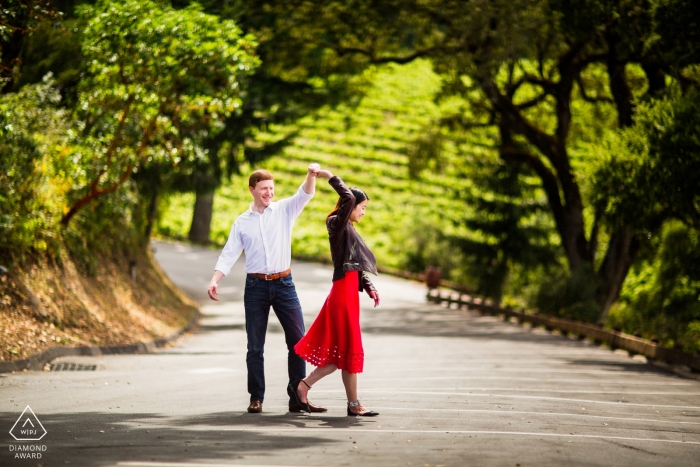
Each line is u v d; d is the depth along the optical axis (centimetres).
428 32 4306
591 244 4659
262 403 1367
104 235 3406
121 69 2603
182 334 3422
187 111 2783
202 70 2594
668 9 2595
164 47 2541
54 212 2639
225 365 2273
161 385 1731
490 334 3866
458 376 2048
